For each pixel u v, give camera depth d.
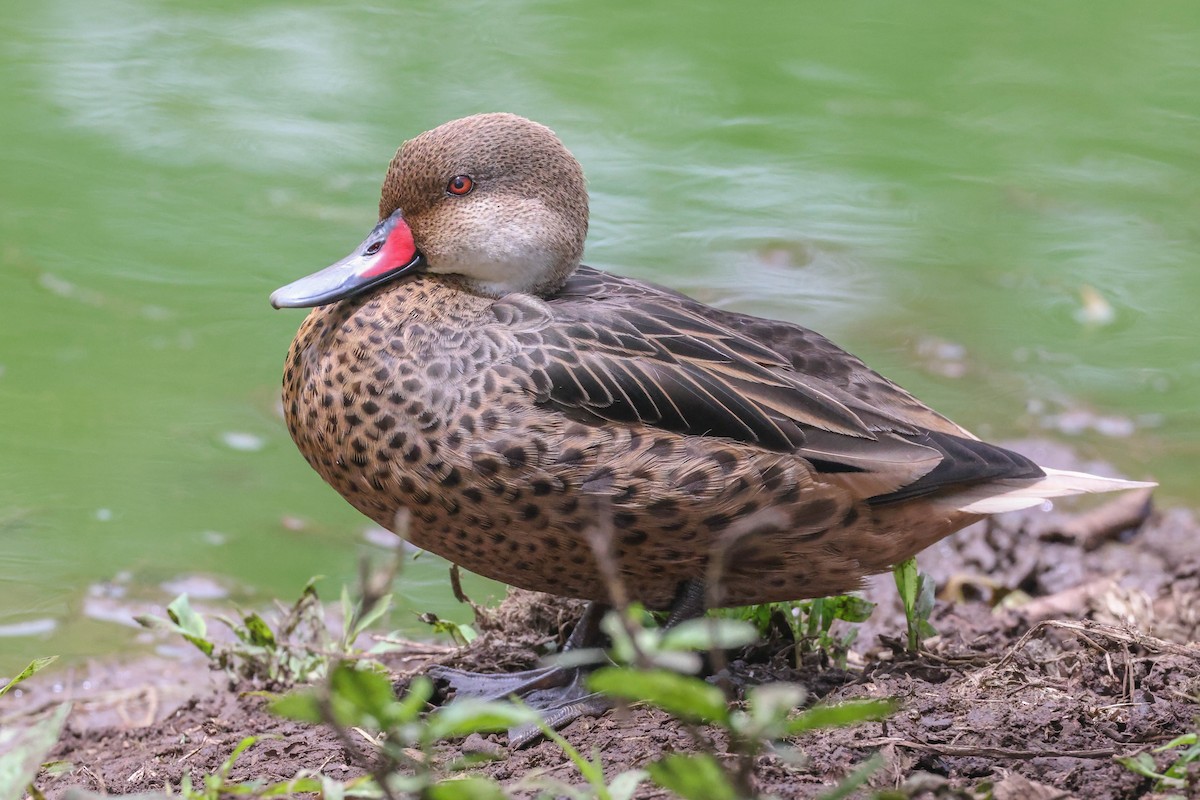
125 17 19.95
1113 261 14.91
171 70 18.25
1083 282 14.48
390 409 7.13
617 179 16.09
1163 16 21.11
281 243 14.76
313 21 20.03
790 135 17.34
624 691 4.46
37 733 5.09
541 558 7.27
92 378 12.62
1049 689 7.09
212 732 7.68
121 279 14.10
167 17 19.95
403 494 7.20
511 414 7.00
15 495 10.97
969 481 7.53
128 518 10.79
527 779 5.29
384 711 4.55
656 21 20.48
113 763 7.53
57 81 17.88
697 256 14.64
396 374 7.18
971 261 14.83
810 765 6.10
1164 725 6.50
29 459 11.43
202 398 12.43
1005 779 5.71
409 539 7.56
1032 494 7.52
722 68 19.03
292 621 8.87
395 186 7.95
